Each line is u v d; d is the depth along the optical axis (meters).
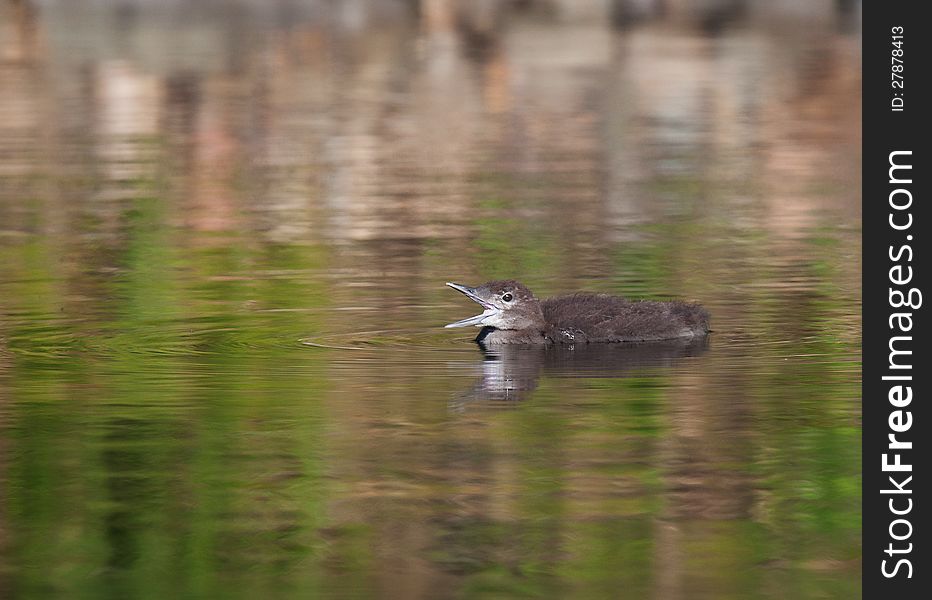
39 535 10.00
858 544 9.84
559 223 21.61
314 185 24.80
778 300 16.72
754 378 13.57
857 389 13.15
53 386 13.36
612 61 35.94
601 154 27.36
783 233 20.73
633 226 21.38
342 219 22.06
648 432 12.02
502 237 20.64
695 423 12.23
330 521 10.17
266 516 10.29
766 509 10.37
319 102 32.22
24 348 14.77
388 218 22.09
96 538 9.95
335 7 40.88
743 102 32.12
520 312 15.12
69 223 21.81
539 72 35.00
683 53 36.56
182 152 27.77
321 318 16.00
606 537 9.91
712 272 18.23
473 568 9.46
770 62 35.53
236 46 37.28
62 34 38.34
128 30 39.00
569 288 17.55
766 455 11.43
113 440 11.85
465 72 35.03
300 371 13.92
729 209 22.59
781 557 9.62
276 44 37.62
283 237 20.73
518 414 12.51
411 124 30.19
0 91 33.12
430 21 39.66
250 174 25.78
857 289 17.19
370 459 11.38
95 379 13.60
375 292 17.30
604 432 12.02
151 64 35.38
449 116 30.98
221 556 9.65
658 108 31.56
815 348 14.62
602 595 9.09
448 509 10.39
